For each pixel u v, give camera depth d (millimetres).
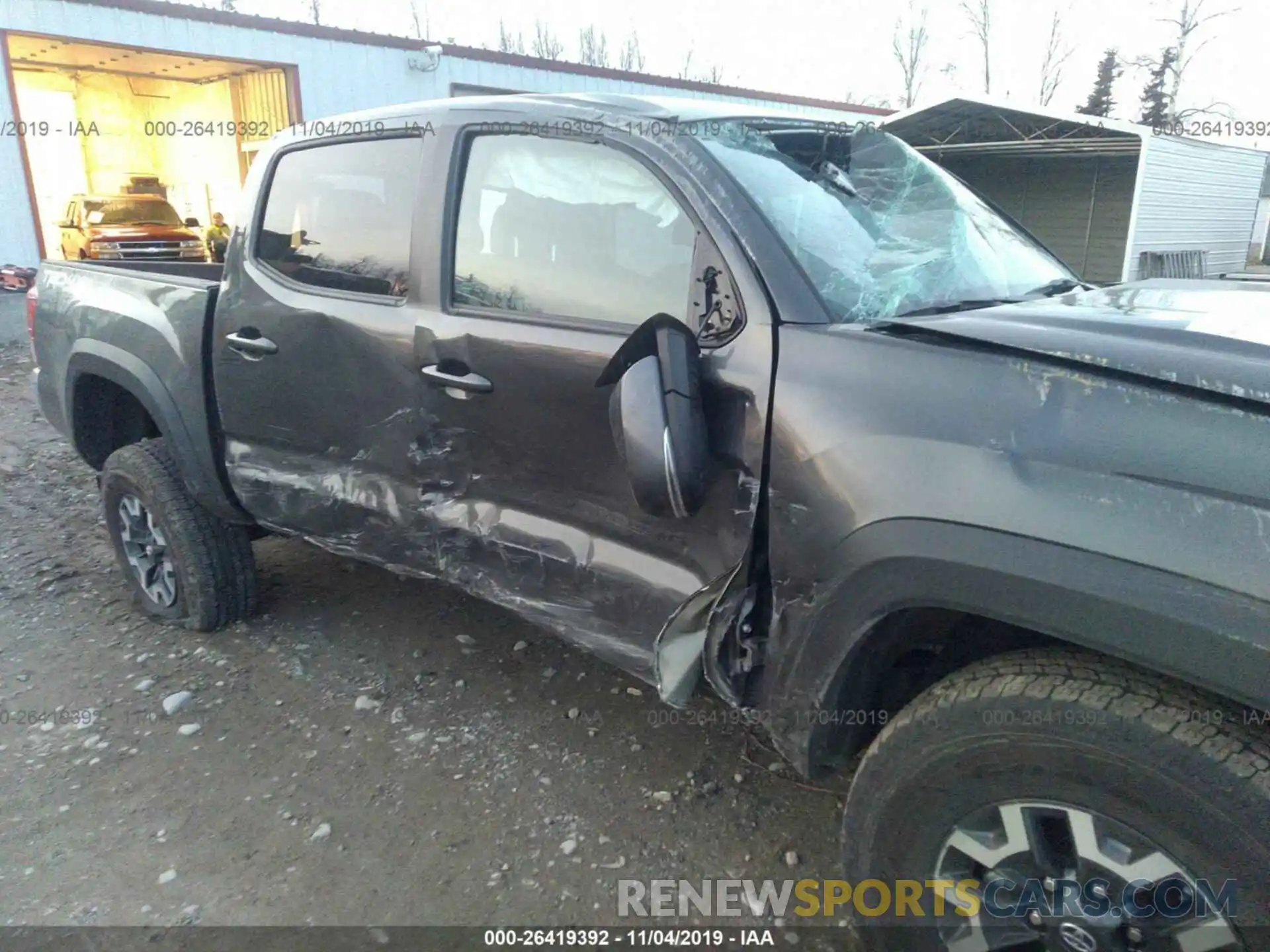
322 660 3631
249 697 3391
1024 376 1708
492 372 2512
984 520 1653
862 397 1862
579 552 2438
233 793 2863
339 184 3025
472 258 2646
